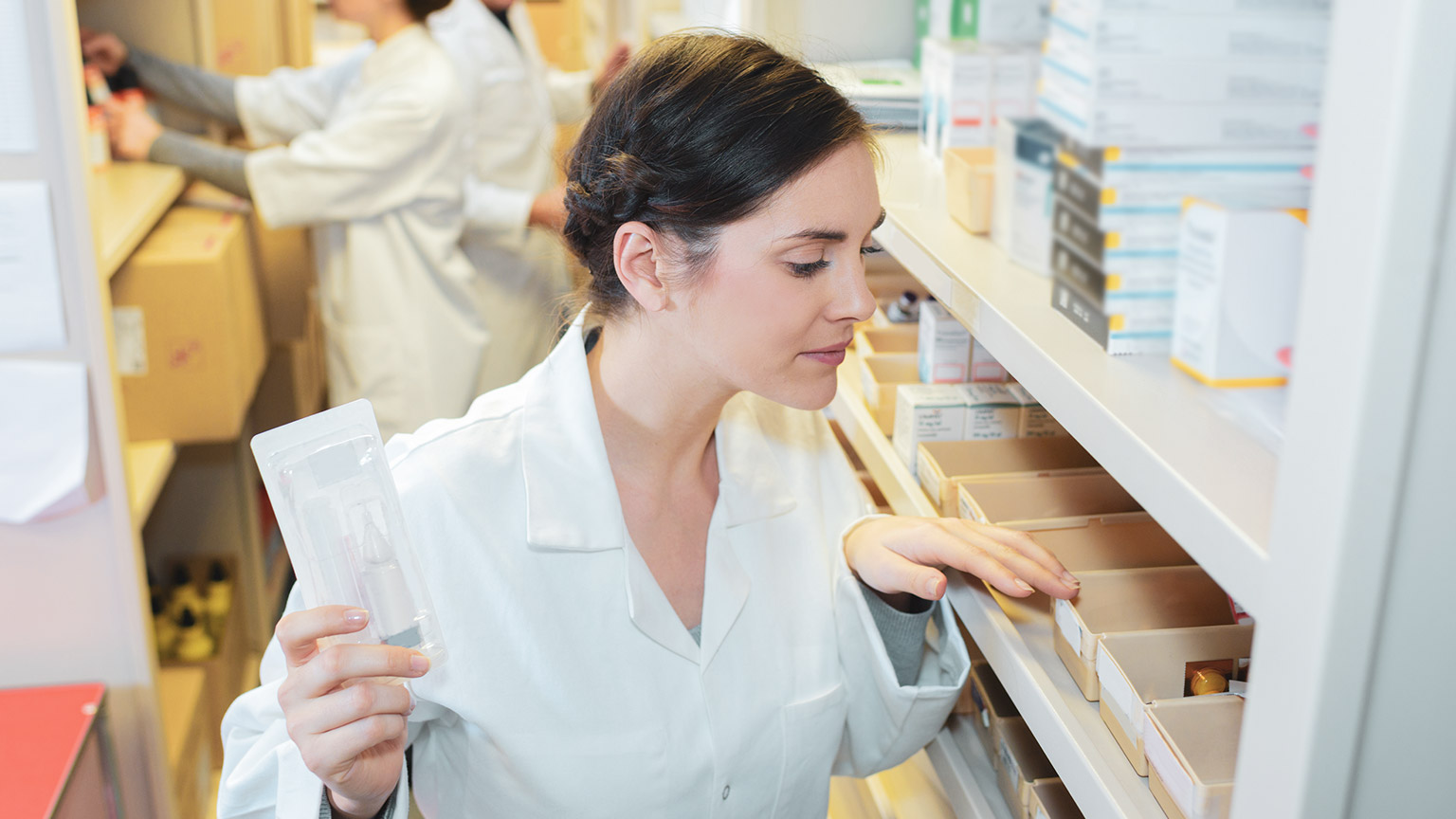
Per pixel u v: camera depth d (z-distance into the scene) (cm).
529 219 295
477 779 111
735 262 96
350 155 274
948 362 146
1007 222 117
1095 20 86
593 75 378
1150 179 87
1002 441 134
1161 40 86
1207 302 82
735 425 126
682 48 101
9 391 180
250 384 278
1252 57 86
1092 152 89
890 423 151
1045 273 110
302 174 274
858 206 96
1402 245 50
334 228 290
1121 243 88
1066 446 134
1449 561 54
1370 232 50
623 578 112
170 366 246
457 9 304
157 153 275
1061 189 97
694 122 94
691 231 97
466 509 108
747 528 122
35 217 174
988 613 107
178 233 262
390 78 278
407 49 279
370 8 280
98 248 180
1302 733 57
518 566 109
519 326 322
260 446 91
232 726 112
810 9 198
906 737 124
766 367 101
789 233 94
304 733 87
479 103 305
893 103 175
